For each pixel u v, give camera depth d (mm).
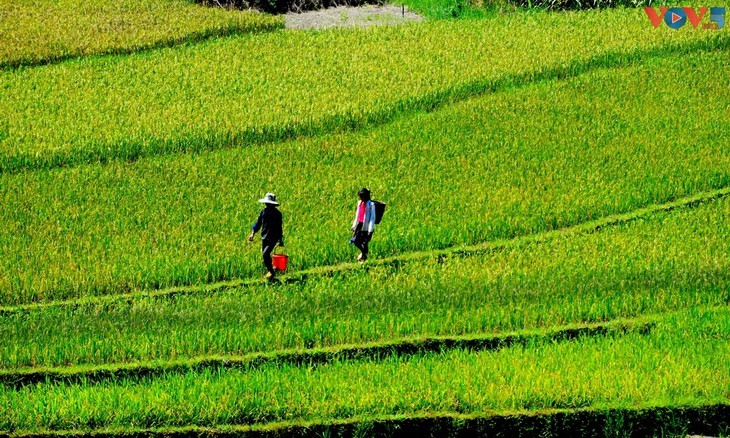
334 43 92188
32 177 65125
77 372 39562
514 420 34125
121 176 65438
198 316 44969
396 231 55438
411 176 64812
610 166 65938
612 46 87625
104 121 73562
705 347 39719
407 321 43062
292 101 77812
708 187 62406
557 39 91000
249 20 96000
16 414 34938
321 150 69812
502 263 51969
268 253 49500
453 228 56125
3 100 78000
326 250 53000
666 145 69312
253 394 35781
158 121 73625
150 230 56750
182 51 90250
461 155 68250
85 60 87625
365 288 48688
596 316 44156
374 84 80938
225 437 34125
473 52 88000
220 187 63375
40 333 43250
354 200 61219
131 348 41219
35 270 51250
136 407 35094
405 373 37906
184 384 37125
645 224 56906
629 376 36344
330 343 41906
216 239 55250
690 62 85250
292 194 61969
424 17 102938
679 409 34188
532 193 61750
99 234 56406
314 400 35281
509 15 100312
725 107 76250
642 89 79875
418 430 34219
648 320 43406
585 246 53688
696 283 47562
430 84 80438
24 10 99500
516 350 40281
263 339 41812
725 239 54375
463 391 35625
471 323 43125
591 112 75688
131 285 49875
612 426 34031
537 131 72438
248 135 71625
